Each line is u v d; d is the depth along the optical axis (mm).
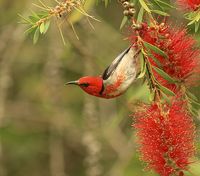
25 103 15031
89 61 11969
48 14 6496
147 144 6410
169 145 6348
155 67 6219
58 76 13242
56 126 14562
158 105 6332
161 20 6934
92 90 6676
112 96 6699
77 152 15492
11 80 14266
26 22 6535
